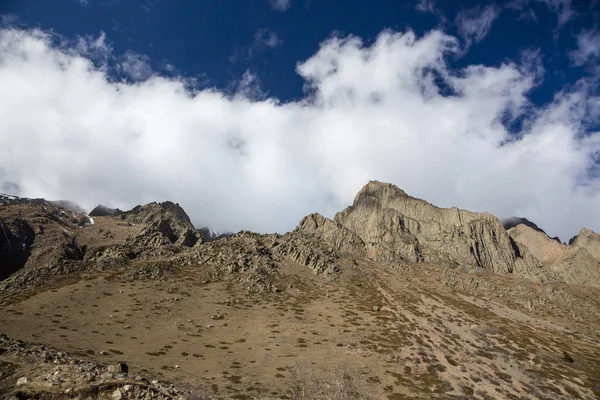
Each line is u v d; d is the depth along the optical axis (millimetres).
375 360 82688
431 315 126375
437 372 78562
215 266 154250
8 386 32406
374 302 139375
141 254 160750
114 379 36812
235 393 56906
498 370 82438
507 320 127188
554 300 154250
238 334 95125
